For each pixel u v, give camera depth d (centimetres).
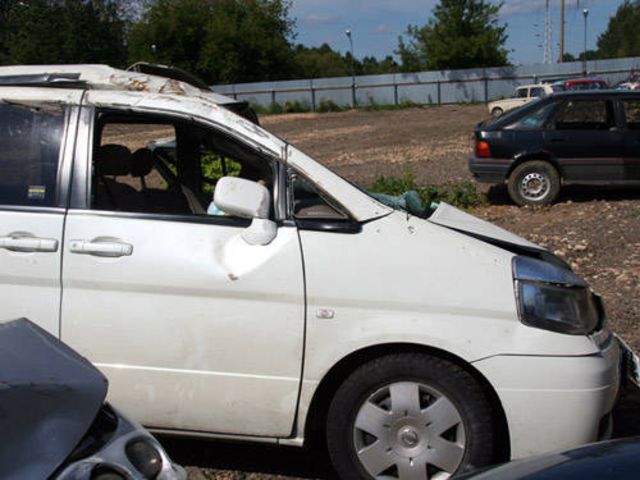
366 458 357
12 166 382
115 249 362
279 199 366
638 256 837
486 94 4953
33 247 366
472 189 1238
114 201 391
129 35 5494
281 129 3512
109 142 422
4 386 231
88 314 366
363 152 2238
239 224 367
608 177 1140
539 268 356
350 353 352
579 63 4822
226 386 362
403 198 437
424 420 352
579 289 360
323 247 355
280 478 400
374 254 352
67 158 379
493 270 351
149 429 373
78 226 369
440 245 354
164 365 364
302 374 357
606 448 256
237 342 358
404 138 2666
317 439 442
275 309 355
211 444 437
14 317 369
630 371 387
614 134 1129
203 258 359
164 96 387
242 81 5622
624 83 3591
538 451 346
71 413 232
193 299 359
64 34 5003
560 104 1152
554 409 342
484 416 350
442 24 5484
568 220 1050
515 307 345
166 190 440
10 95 390
